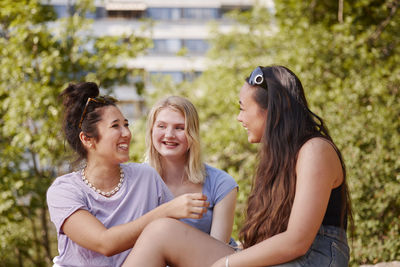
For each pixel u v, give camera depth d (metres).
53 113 6.49
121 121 1.98
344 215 1.77
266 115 1.85
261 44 7.38
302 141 1.72
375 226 4.04
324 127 1.83
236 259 1.64
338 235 1.71
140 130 7.05
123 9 20.22
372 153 4.38
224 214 2.49
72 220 1.88
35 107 6.68
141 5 20.55
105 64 7.20
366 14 7.86
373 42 7.02
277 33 7.31
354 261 4.04
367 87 5.40
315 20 7.99
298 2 7.78
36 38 6.96
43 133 6.67
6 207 6.54
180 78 20.67
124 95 13.02
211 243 1.74
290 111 1.78
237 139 6.28
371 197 4.20
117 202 2.01
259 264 1.63
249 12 7.94
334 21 7.88
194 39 22.09
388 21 7.25
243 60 7.07
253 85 1.87
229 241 2.61
